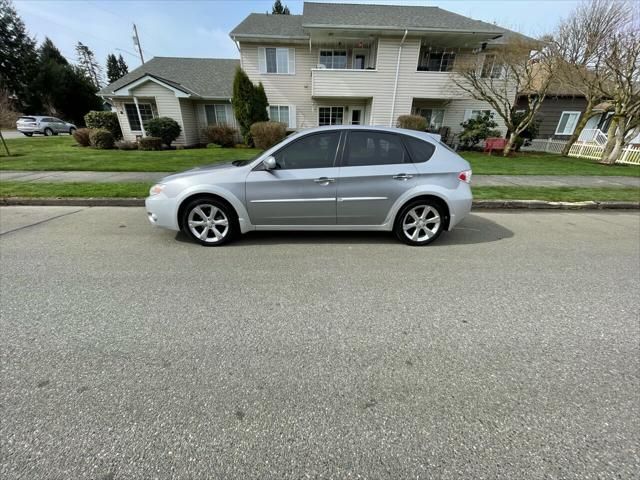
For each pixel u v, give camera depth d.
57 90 30.11
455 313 2.66
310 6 17.56
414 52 15.23
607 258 3.90
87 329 2.38
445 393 1.83
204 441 1.53
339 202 4.02
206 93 17.78
